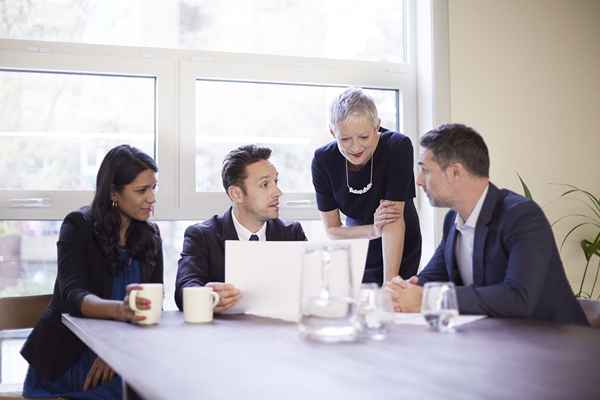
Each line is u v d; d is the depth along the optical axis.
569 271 3.75
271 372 1.17
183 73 3.25
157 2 3.29
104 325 1.86
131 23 3.25
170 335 1.66
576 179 3.79
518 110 3.68
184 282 2.24
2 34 3.08
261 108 3.40
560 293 1.90
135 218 2.38
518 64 3.68
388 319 1.54
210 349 1.44
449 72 3.54
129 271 2.37
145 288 1.84
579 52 3.81
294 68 3.42
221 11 3.38
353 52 3.59
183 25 3.32
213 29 3.37
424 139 2.07
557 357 1.25
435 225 3.48
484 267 1.98
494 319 1.74
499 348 1.35
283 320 1.89
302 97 3.46
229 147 3.34
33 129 3.09
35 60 3.06
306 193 3.42
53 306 2.32
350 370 1.17
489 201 2.00
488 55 3.62
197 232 2.41
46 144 3.10
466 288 1.80
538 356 1.26
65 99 3.13
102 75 3.18
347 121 2.69
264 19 3.45
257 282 2.00
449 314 1.58
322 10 3.54
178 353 1.40
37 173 3.08
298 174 3.44
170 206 3.22
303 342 1.49
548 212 3.72
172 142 3.23
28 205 3.04
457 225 2.11
